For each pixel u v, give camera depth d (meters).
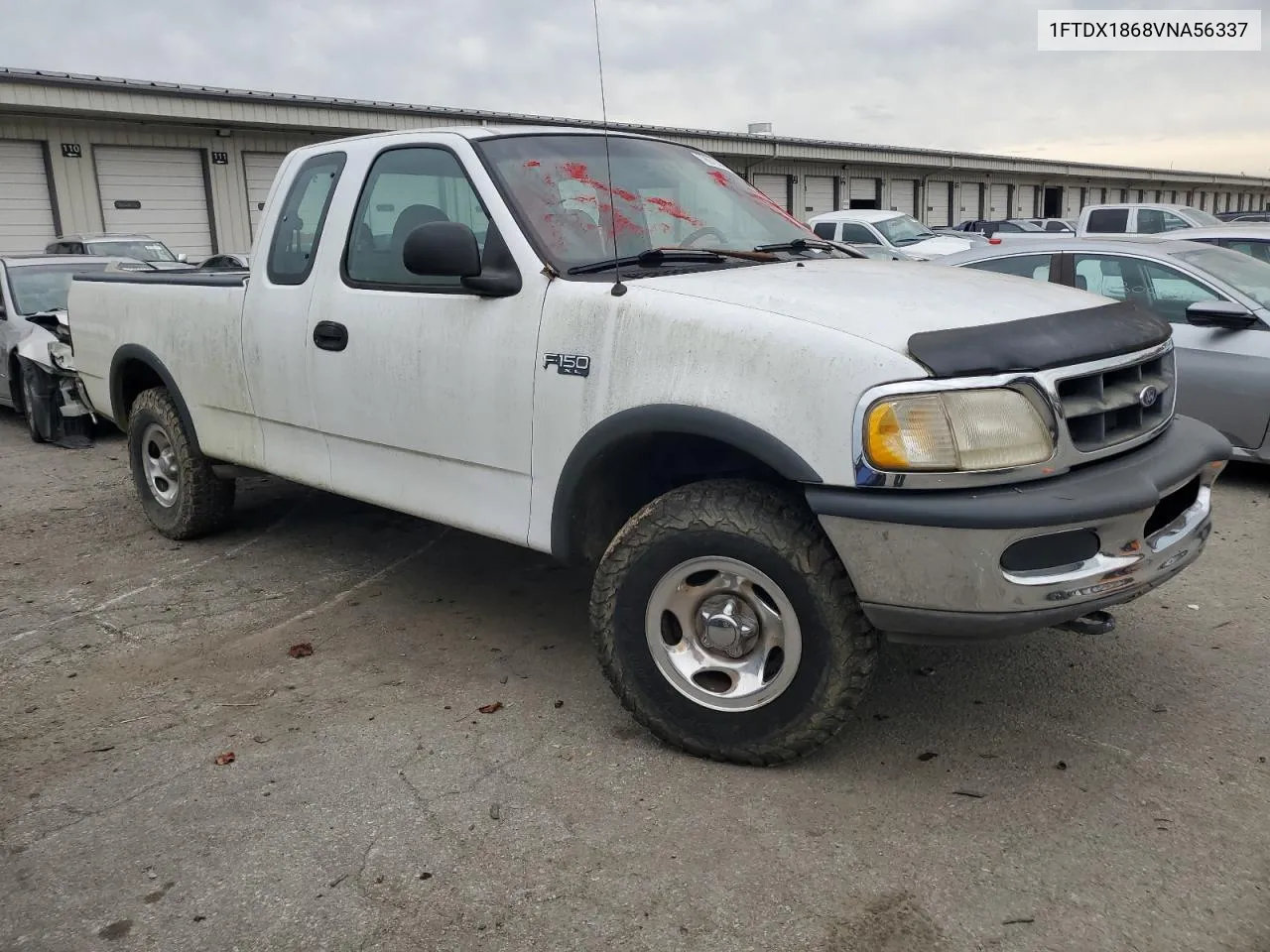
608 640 3.35
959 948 2.42
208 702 3.80
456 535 5.80
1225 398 6.36
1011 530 2.70
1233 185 65.56
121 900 2.67
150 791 3.19
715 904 2.59
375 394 4.05
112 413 5.96
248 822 3.00
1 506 6.78
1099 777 3.14
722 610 3.17
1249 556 5.18
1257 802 2.98
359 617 4.62
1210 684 3.75
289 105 22.06
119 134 21.03
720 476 3.44
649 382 3.14
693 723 3.25
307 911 2.60
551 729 3.53
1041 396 2.80
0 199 19.81
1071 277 7.25
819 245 4.25
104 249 16.02
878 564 2.83
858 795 3.06
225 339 4.84
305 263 4.42
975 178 43.25
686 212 4.07
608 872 2.73
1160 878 2.65
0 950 2.49
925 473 2.73
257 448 4.86
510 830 2.93
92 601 4.90
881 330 2.86
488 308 3.61
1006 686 3.77
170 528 5.71
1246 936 2.43
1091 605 2.88
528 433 3.51
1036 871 2.69
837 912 2.54
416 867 2.77
